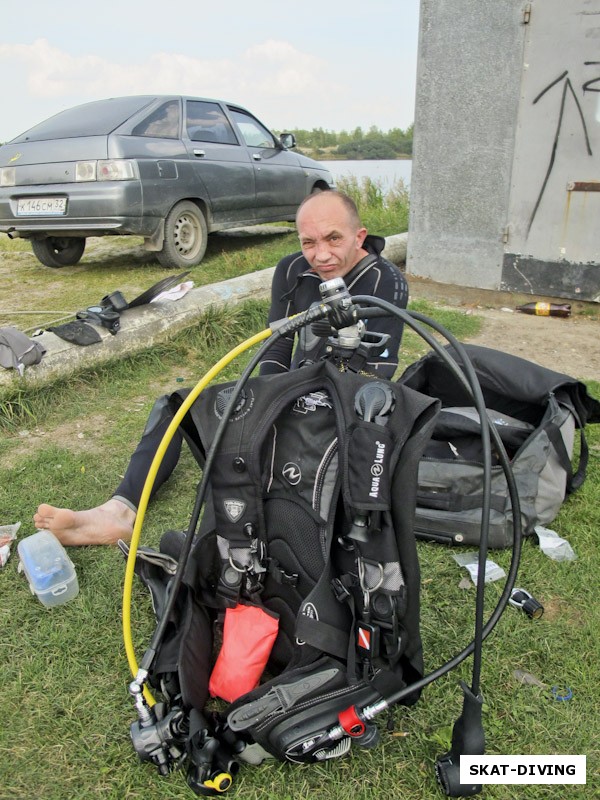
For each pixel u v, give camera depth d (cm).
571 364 488
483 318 598
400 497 158
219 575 187
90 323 443
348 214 234
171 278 489
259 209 803
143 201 642
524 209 603
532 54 558
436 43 601
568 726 191
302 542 176
